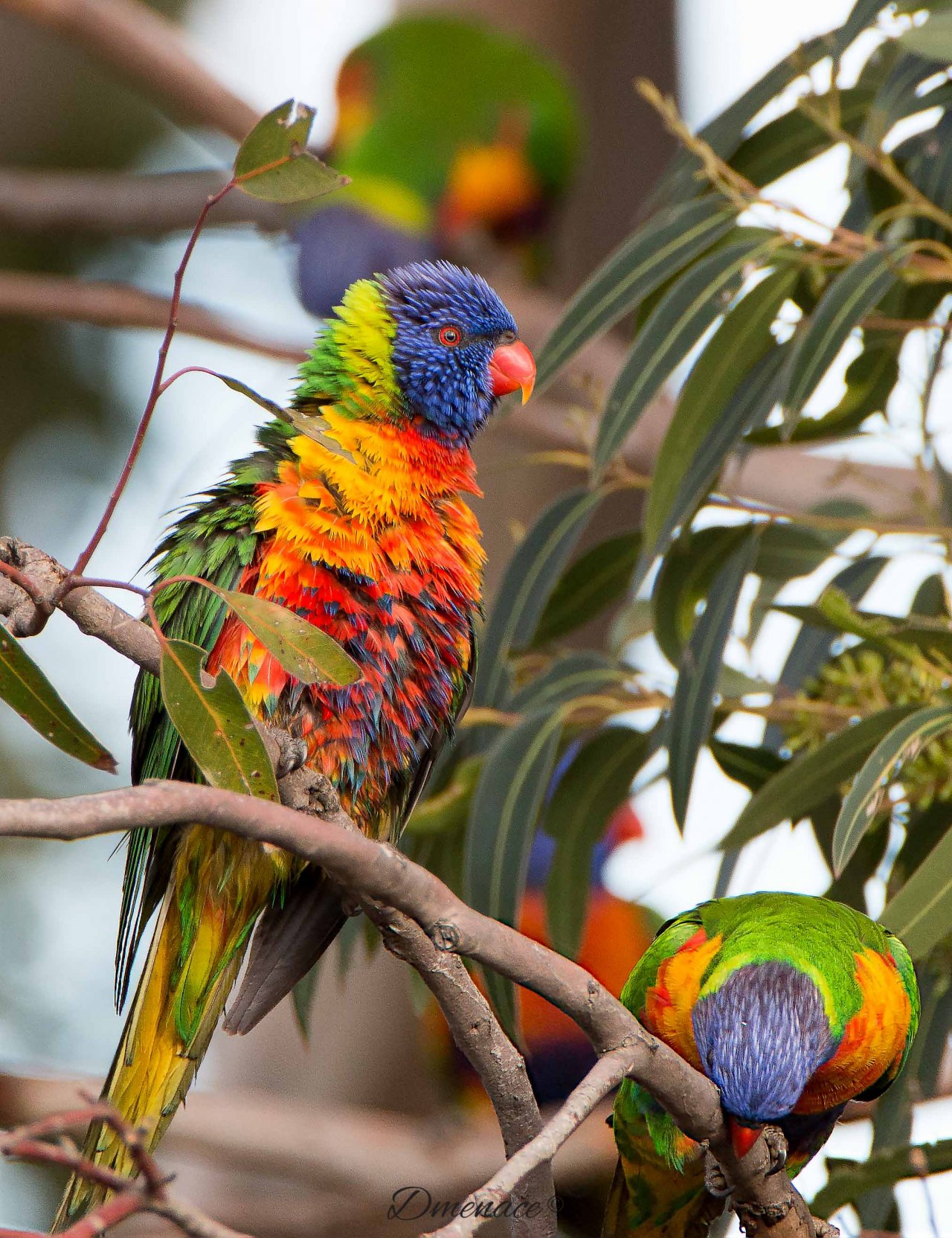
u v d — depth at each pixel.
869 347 6.02
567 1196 8.38
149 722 5.58
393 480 5.36
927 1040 5.61
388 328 5.75
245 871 5.21
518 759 5.88
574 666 6.59
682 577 6.36
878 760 4.62
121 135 12.65
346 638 5.19
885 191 5.97
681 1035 4.90
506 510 10.13
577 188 11.00
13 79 12.46
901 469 8.06
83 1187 4.70
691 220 6.00
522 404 6.19
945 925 4.51
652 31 12.22
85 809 2.83
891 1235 4.82
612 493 11.23
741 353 5.70
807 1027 4.62
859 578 6.57
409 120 9.52
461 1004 3.83
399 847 6.73
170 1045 5.28
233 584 5.15
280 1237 8.86
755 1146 4.49
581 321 5.89
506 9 11.41
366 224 9.38
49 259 11.95
